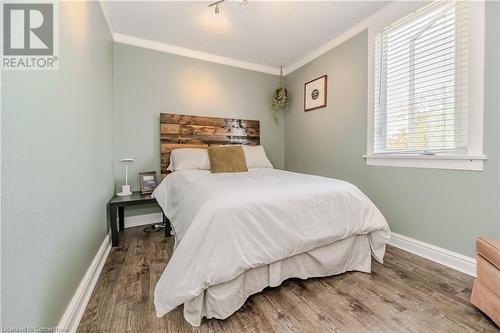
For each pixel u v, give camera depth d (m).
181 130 2.93
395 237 2.08
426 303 1.29
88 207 1.47
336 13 2.20
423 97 1.87
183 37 2.66
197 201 1.39
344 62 2.58
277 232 1.32
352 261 1.65
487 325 1.12
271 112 3.62
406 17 1.94
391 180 2.12
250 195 1.36
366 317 1.18
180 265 1.11
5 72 0.66
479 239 1.23
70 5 1.19
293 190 1.50
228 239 1.17
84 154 1.40
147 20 2.32
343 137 2.63
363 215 1.62
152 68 2.79
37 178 0.82
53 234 0.94
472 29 1.53
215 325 1.12
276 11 2.17
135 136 2.72
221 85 3.21
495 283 1.11
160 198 2.32
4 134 0.64
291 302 1.30
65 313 1.03
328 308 1.25
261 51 3.02
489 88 1.47
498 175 1.45
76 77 1.27
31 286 0.76
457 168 1.65
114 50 2.58
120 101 2.63
